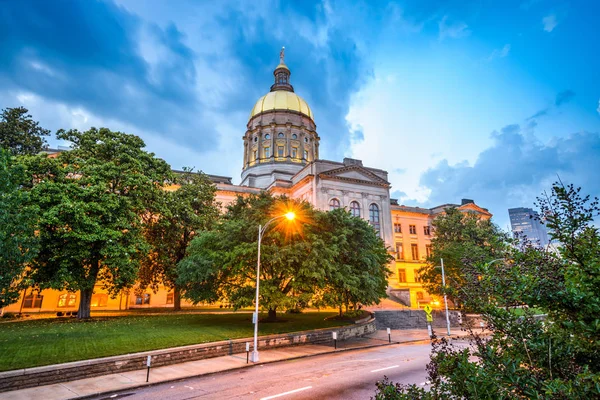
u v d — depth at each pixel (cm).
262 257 2375
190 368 1669
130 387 1363
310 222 2575
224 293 2880
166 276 3941
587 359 462
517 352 489
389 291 4919
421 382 1376
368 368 1670
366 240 2809
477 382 457
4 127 3419
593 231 456
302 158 7212
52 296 4284
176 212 3684
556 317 471
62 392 1292
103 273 3142
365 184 5616
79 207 2494
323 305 2450
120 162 3011
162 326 2519
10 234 1512
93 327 2420
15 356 1541
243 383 1416
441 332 3114
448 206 7031
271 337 2214
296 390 1298
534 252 504
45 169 2714
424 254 6762
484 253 595
